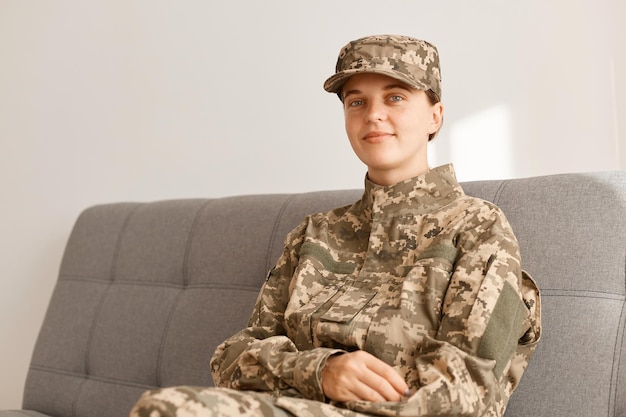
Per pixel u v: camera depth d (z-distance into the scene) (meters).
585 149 2.94
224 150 3.50
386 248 2.00
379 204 2.06
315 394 1.70
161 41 3.61
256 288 2.58
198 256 2.77
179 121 3.57
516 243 1.86
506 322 1.74
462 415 1.61
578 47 2.95
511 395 1.99
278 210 2.63
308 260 2.07
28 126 3.72
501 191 2.21
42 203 3.68
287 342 1.84
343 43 3.30
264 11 3.45
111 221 3.12
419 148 2.08
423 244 1.95
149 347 2.76
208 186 3.52
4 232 3.71
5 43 3.74
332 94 3.31
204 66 3.54
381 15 3.25
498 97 3.06
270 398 1.52
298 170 3.37
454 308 1.76
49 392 2.99
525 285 1.92
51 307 3.12
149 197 3.59
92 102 3.67
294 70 3.39
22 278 3.67
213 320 2.62
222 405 1.43
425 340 1.75
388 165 2.05
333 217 2.18
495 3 3.07
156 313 2.80
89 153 3.65
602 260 2.00
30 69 3.73
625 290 1.96
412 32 3.20
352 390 1.66
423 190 2.04
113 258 3.04
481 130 3.08
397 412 1.59
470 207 1.95
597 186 2.08
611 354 1.90
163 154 3.58
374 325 1.83
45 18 3.72
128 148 3.62
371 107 2.04
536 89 3.00
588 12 2.94
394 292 1.90
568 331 1.97
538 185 2.16
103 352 2.89
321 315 1.93
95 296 3.02
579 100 2.95
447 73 3.14
